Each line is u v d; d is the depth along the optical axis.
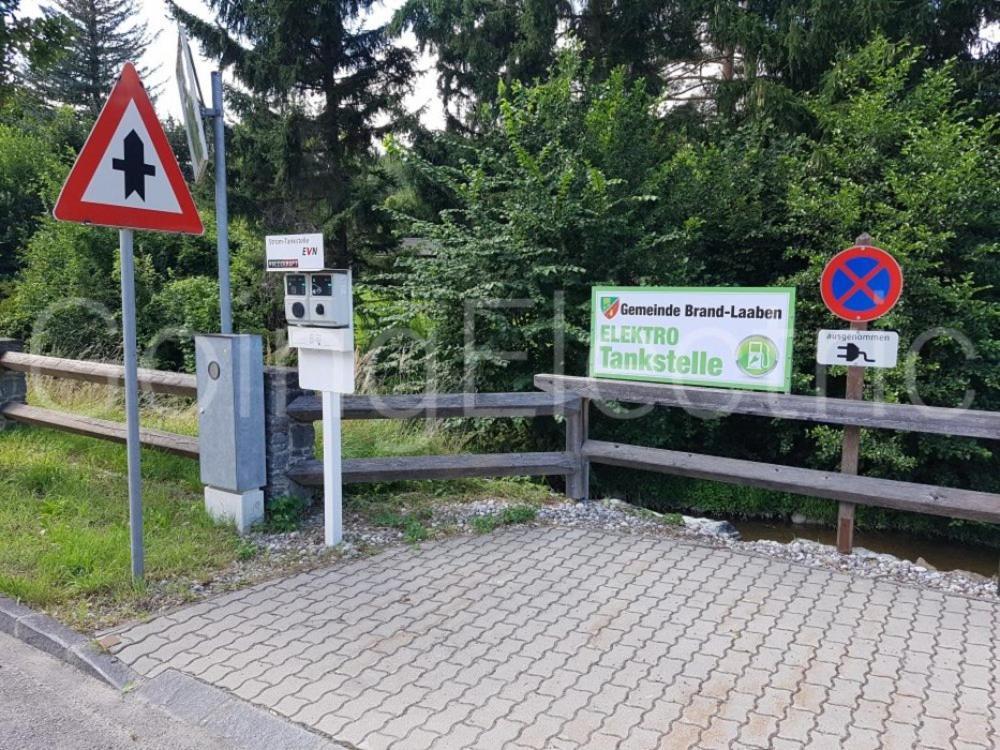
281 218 16.31
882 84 8.80
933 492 4.58
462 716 2.97
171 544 4.70
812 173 8.91
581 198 8.37
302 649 3.52
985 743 2.78
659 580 4.32
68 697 3.25
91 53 41.28
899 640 3.58
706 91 13.01
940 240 7.59
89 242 13.54
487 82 14.52
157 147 4.05
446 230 8.82
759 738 2.81
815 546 5.03
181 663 3.42
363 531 5.14
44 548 4.61
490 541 4.99
